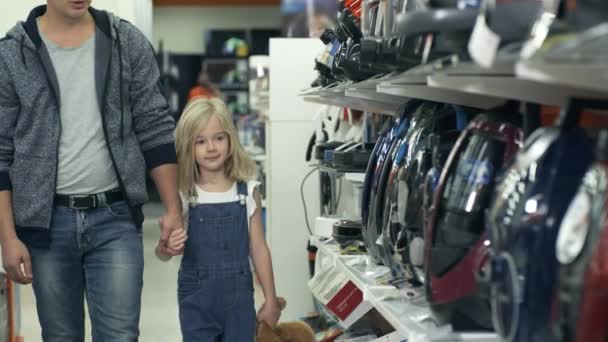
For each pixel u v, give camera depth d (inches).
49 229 121.1
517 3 65.5
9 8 258.1
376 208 117.1
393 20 112.3
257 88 314.5
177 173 132.3
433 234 82.9
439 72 72.7
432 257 81.9
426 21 72.9
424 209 93.5
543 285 61.1
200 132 140.9
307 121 227.5
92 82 121.6
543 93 71.7
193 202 141.6
